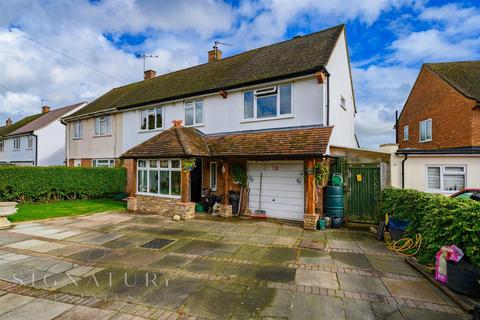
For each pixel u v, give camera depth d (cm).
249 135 1122
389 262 575
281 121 1089
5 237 767
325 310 377
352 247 683
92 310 377
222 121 1258
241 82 1159
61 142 2834
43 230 849
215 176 1241
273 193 1079
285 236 789
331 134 1004
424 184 1063
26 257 599
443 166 1053
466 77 1619
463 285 405
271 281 475
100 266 546
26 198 1310
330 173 1012
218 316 362
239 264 559
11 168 1244
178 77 1778
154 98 1545
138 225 925
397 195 774
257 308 382
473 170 1020
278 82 1083
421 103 1953
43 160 2702
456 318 357
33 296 419
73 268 534
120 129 1730
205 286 454
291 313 368
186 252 638
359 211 964
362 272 518
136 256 608
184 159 1048
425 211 593
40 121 3044
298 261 579
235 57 1639
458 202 497
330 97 1088
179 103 1432
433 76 1769
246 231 846
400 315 365
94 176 1539
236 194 1118
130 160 1678
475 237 425
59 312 371
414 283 468
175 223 960
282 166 1063
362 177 967
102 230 852
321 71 975
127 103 1705
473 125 1406
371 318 357
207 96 1312
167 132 1251
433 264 518
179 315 365
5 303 396
